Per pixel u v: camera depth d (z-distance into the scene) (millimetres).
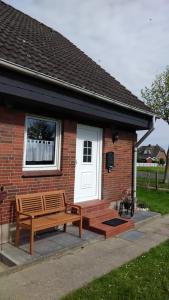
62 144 7102
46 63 6609
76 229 6848
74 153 7438
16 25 8680
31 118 6473
